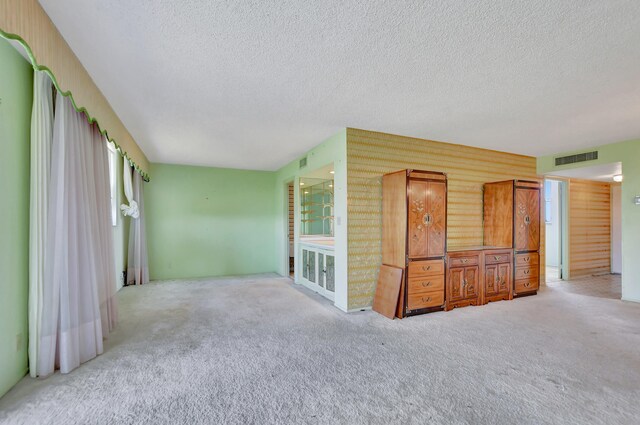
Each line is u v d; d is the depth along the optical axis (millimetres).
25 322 2182
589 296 4785
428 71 2451
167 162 6105
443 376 2297
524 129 3951
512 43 2053
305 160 5270
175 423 1755
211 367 2430
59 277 2262
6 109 1950
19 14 1488
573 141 4523
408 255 3721
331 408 1904
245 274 6742
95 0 1646
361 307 3980
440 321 3553
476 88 2758
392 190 3941
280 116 3492
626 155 4473
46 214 2223
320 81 2631
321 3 1672
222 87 2748
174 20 1826
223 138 4395
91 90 2568
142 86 2717
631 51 2139
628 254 4469
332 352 2713
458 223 4758
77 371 2334
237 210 6773
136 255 5520
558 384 2188
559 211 6324
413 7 1701
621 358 2592
